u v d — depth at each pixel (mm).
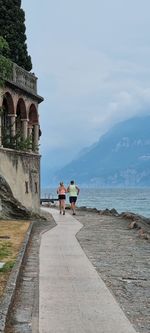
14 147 29781
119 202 112500
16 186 29438
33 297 9938
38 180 34375
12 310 8945
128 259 14758
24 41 35312
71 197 34781
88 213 37562
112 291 10508
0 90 27359
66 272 12570
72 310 8984
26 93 32031
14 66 29984
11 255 14141
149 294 10266
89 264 13766
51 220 29234
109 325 8086
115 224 26844
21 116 32250
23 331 7742
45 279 11695
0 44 18047
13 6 34188
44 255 15344
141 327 7996
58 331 7762
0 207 26266
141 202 112312
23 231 20734
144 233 21547
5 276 11094
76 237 20281
